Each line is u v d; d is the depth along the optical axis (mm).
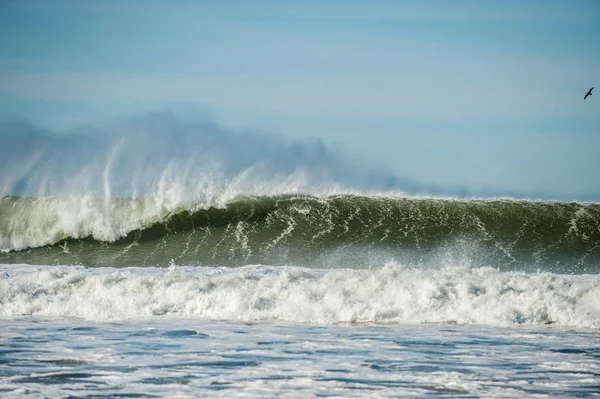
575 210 91062
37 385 27562
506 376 29109
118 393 26406
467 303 44375
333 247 84375
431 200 93000
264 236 86438
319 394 26234
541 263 82125
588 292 45500
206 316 44875
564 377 29000
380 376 29000
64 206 87875
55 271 52844
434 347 35156
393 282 47531
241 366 30781
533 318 42812
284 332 39281
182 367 30547
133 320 43375
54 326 41219
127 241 85875
